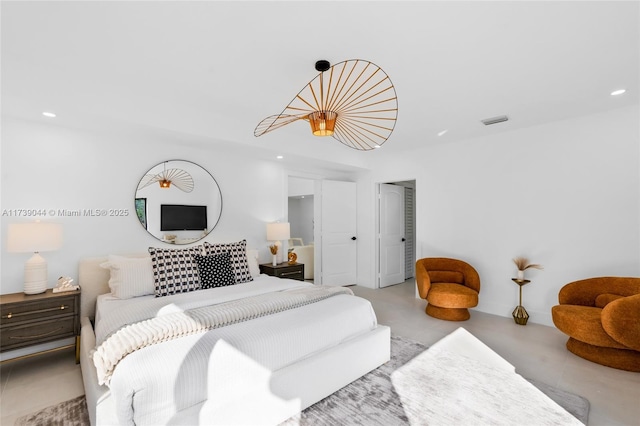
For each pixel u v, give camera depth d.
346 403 1.99
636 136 3.06
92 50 2.08
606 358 2.51
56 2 1.60
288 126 3.79
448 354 2.73
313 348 2.02
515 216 3.85
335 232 5.54
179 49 2.07
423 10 1.67
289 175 4.95
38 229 2.50
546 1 1.60
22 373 2.45
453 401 2.01
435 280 4.19
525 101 2.96
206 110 3.23
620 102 2.99
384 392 2.11
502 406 1.96
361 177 5.77
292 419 1.83
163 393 1.43
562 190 3.50
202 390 1.54
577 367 2.49
